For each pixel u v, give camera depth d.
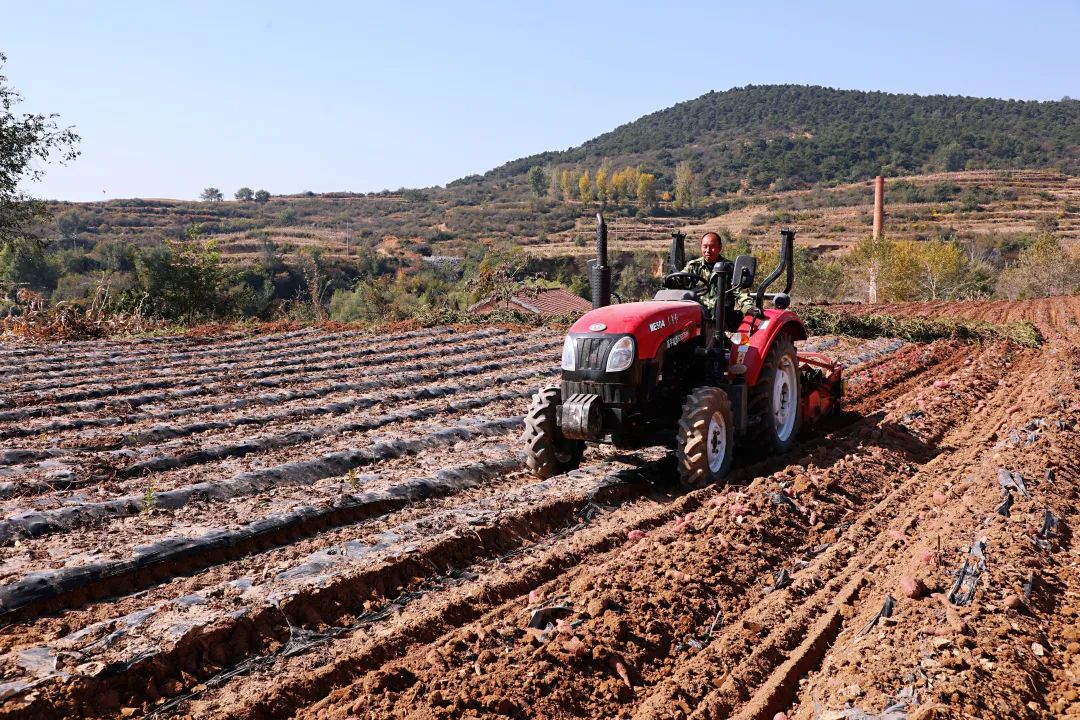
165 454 6.94
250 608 4.15
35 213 22.39
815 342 14.36
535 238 109.31
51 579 4.35
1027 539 4.75
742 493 5.81
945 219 119.44
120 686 3.57
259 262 57.84
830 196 153.88
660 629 4.02
